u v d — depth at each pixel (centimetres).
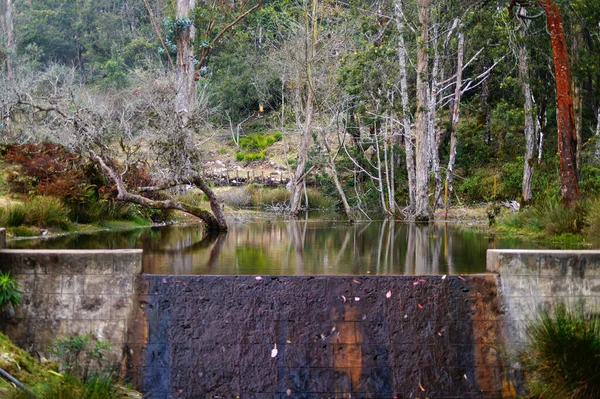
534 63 2627
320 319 834
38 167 1823
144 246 1369
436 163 3130
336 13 3600
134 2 6341
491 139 3641
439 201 3017
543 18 2331
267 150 4191
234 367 814
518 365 812
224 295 836
